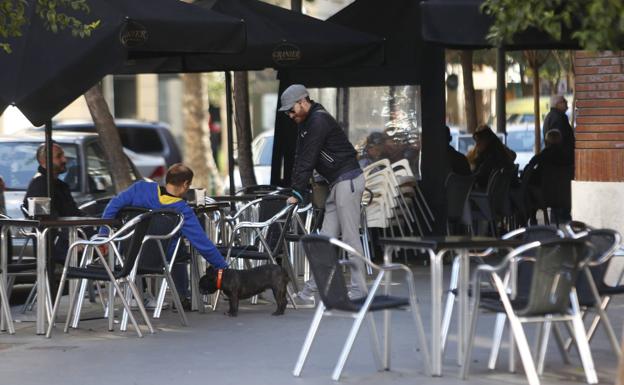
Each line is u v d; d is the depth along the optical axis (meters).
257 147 58.09
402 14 39.19
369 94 39.88
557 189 40.59
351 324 27.03
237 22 27.97
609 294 22.02
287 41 33.66
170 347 24.47
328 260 20.58
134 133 78.75
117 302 31.52
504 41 23.61
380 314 28.27
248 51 33.62
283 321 27.56
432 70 38.97
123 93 107.31
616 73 30.19
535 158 41.53
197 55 36.16
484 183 41.44
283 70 41.16
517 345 20.08
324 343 24.67
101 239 26.38
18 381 21.30
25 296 34.62
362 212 36.47
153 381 21.17
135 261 25.80
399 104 39.50
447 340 24.78
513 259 21.41
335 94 40.34
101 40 25.61
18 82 25.02
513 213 42.47
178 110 108.38
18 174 38.12
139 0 27.53
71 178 39.16
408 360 22.70
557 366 22.02
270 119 116.62
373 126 39.84
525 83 71.50
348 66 34.91
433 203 38.97
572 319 20.11
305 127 28.20
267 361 22.81
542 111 71.38
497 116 53.19
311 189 33.59
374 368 21.97
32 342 25.27
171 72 38.34
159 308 28.44
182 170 27.27
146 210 26.89
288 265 30.53
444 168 38.84
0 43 24.95
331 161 28.11
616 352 21.05
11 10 24.28
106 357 23.45
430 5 24.02
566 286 19.69
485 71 71.19
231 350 24.02
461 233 40.34
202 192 30.25
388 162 37.47
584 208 30.80
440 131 38.94
